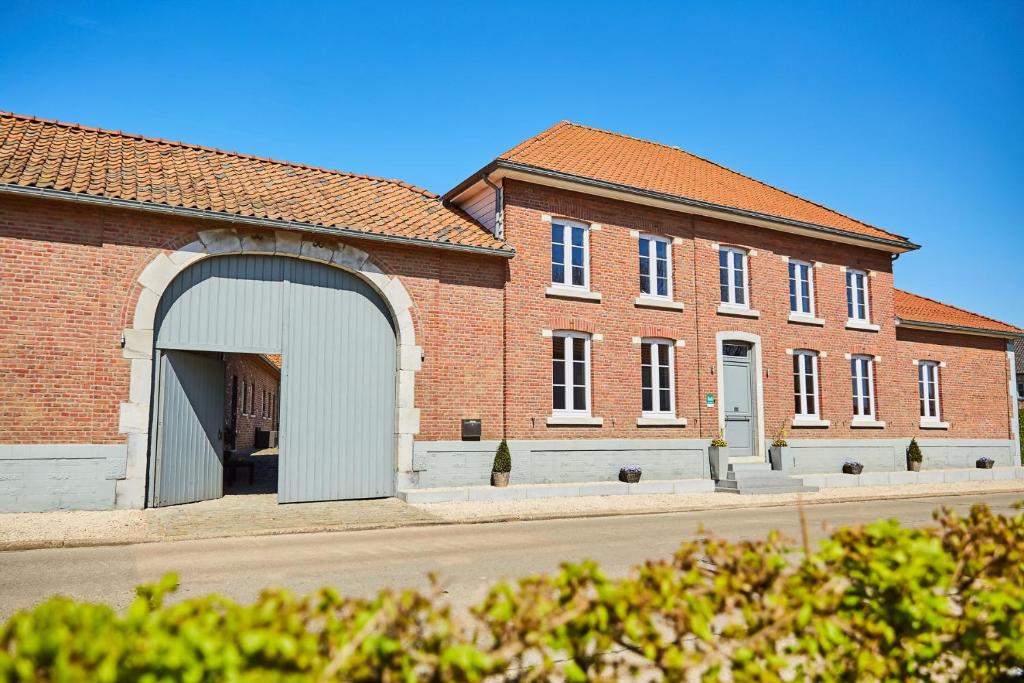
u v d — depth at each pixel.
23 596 6.96
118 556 9.01
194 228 12.93
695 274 18.69
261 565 8.47
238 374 26.34
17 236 11.67
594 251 17.20
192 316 12.98
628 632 2.76
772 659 2.90
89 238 12.16
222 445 14.55
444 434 14.88
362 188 16.89
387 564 8.53
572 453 16.28
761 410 19.27
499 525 11.93
